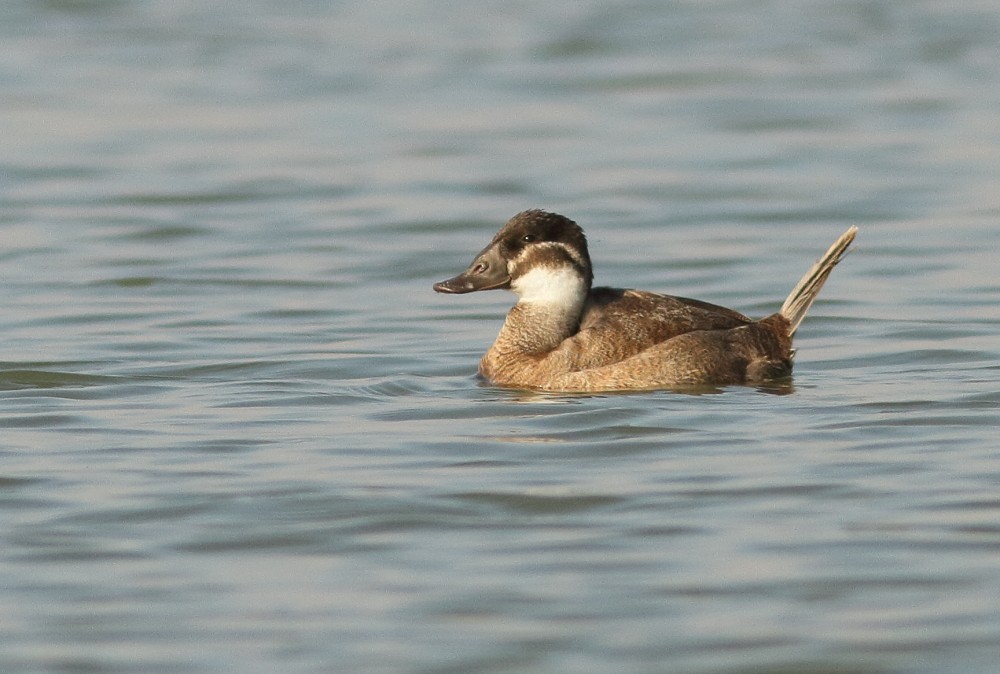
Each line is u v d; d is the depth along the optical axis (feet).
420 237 77.05
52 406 46.42
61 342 56.39
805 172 90.43
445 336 57.47
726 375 47.16
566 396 46.68
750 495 36.63
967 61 121.29
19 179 89.61
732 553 32.83
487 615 29.89
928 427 42.29
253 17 141.38
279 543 33.83
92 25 137.18
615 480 37.96
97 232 77.61
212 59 123.75
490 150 97.09
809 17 141.18
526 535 34.17
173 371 51.57
